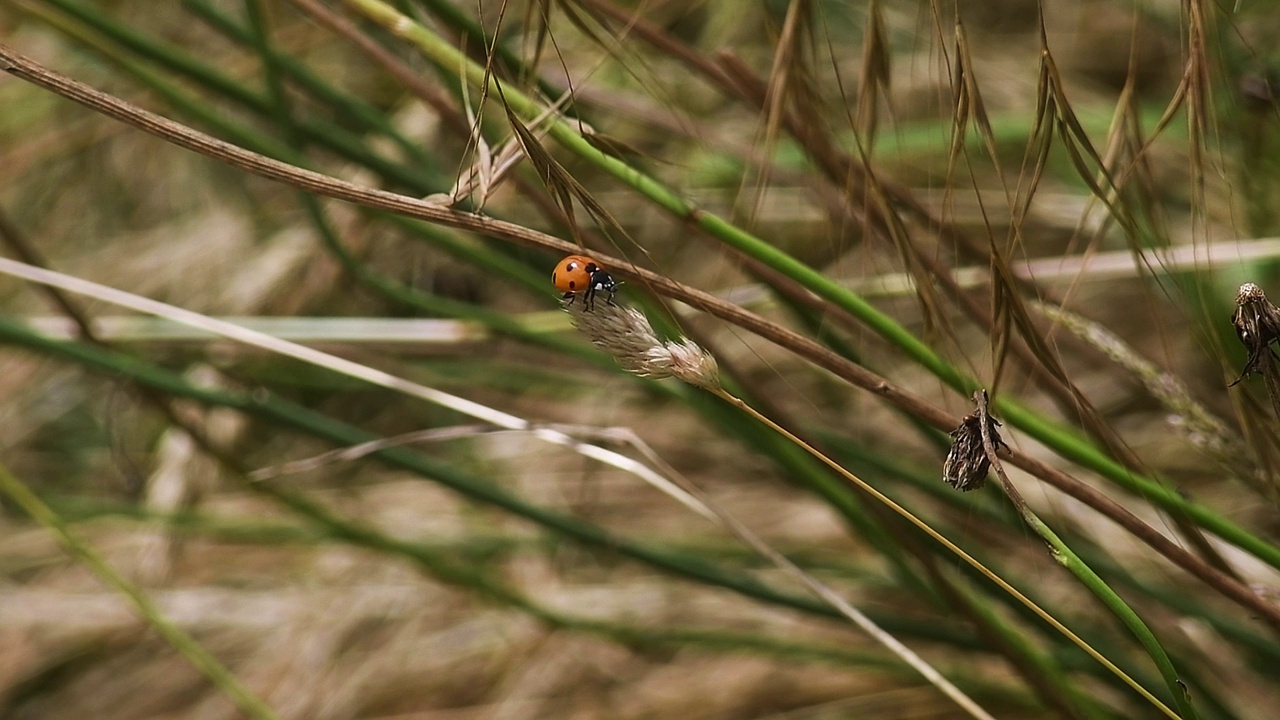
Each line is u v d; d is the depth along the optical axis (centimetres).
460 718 123
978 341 131
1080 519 106
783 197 125
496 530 138
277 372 131
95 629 138
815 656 108
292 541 128
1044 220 125
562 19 131
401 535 135
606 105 111
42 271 102
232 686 103
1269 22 102
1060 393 99
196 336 109
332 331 106
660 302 94
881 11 93
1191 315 95
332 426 106
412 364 137
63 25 102
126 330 110
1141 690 93
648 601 127
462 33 97
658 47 100
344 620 132
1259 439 94
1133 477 94
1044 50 92
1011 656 100
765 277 98
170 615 136
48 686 136
